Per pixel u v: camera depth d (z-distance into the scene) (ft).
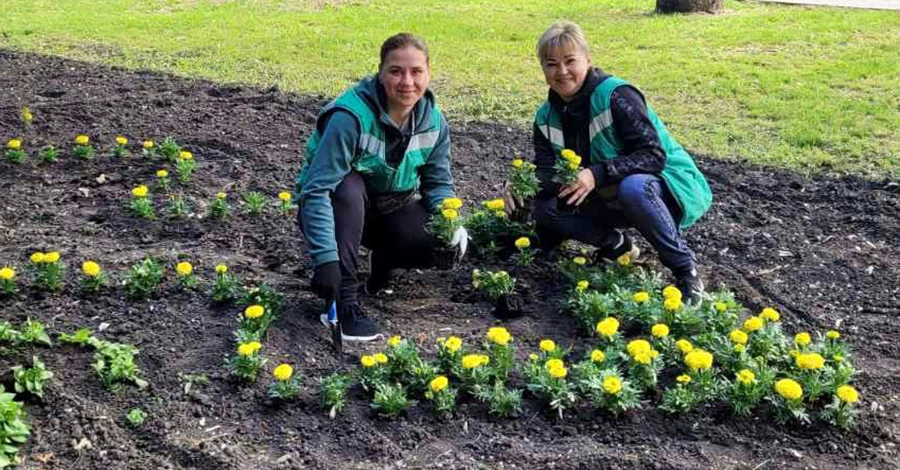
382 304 15.30
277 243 17.49
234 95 28.50
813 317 15.02
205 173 21.34
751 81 29.68
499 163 22.45
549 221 16.25
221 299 14.85
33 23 43.55
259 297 14.43
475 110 26.94
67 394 12.38
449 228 14.46
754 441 11.89
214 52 36.01
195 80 30.60
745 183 20.88
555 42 14.76
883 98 27.35
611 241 16.28
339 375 13.05
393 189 14.55
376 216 14.84
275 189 20.42
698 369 12.48
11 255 16.74
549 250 16.74
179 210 18.57
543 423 12.19
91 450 11.50
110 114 25.72
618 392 12.03
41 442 11.58
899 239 18.02
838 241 17.99
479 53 34.94
